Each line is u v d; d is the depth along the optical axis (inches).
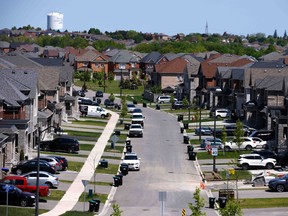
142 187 4109.3
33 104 5059.1
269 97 6353.3
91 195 3671.3
